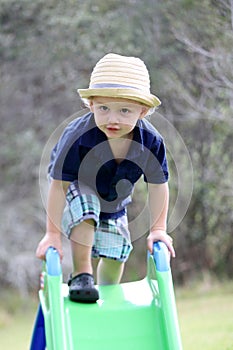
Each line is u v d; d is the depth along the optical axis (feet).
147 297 23.16
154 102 22.07
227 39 47.32
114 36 59.00
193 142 57.11
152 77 55.52
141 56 56.18
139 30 56.95
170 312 21.66
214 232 62.13
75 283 22.71
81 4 61.57
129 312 22.25
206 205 59.98
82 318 21.91
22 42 66.59
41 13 64.69
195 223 62.13
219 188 58.03
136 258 61.82
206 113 53.93
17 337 52.54
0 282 69.46
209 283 63.62
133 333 21.77
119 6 59.47
